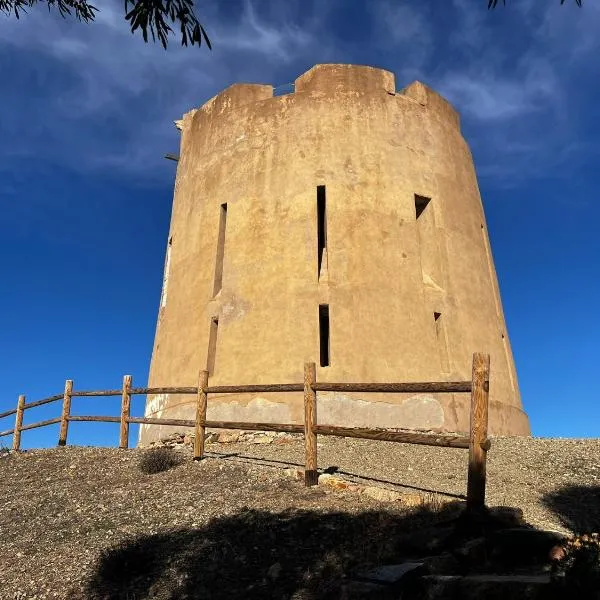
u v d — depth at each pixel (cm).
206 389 1080
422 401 1414
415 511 660
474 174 1930
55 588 580
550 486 874
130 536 686
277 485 830
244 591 526
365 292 1473
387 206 1580
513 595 416
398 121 1705
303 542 611
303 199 1564
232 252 1584
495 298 1766
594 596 389
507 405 1582
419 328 1488
